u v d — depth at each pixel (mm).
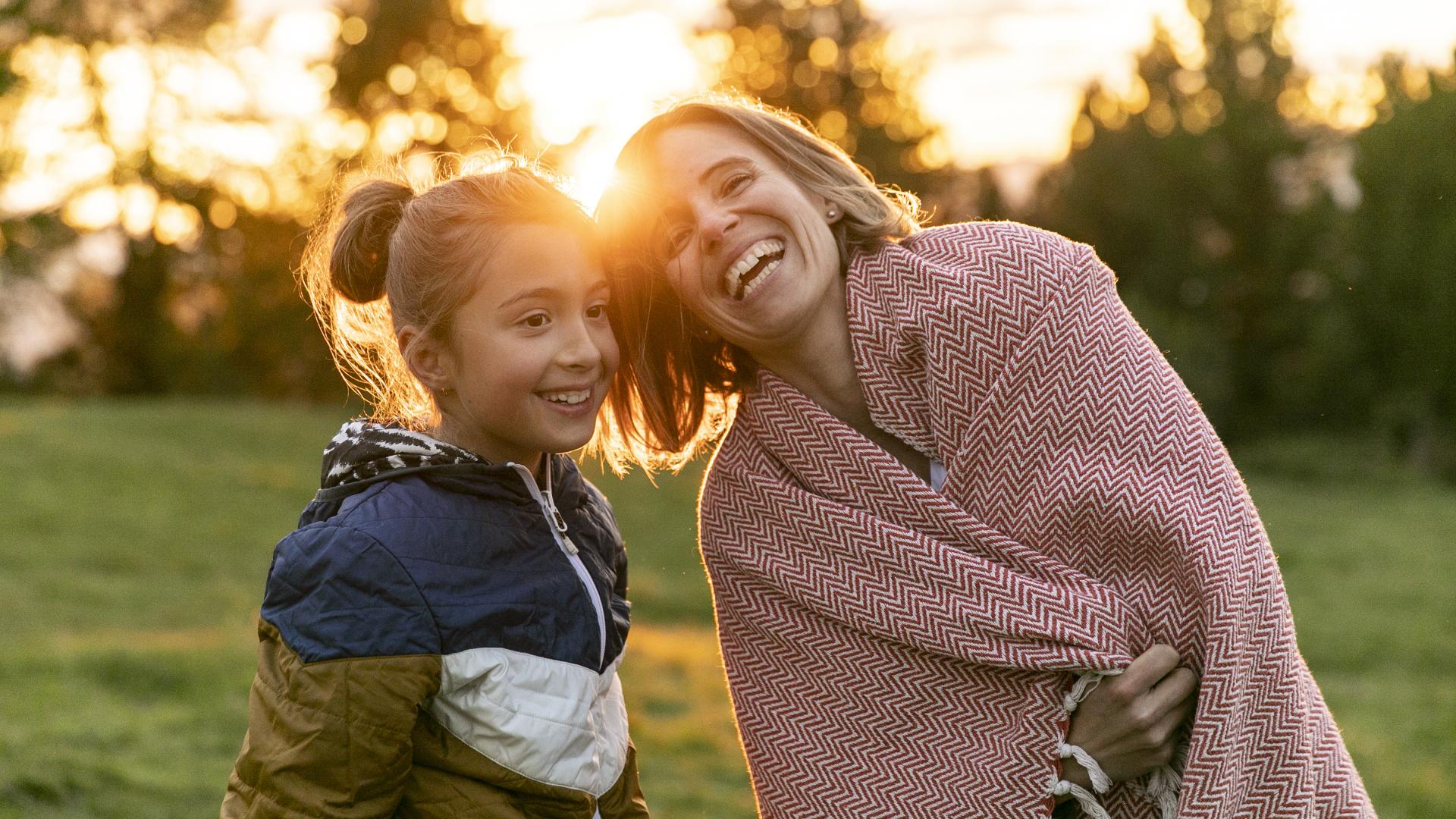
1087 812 2078
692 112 2260
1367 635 13422
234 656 7348
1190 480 2041
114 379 35281
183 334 35344
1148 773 2100
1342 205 39125
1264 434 39125
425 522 1844
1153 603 2039
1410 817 5941
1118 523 2029
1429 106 36625
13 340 32719
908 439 2180
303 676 1751
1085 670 2023
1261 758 2018
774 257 2188
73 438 20250
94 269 32312
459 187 1929
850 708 2217
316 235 2211
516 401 1887
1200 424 2092
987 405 2076
